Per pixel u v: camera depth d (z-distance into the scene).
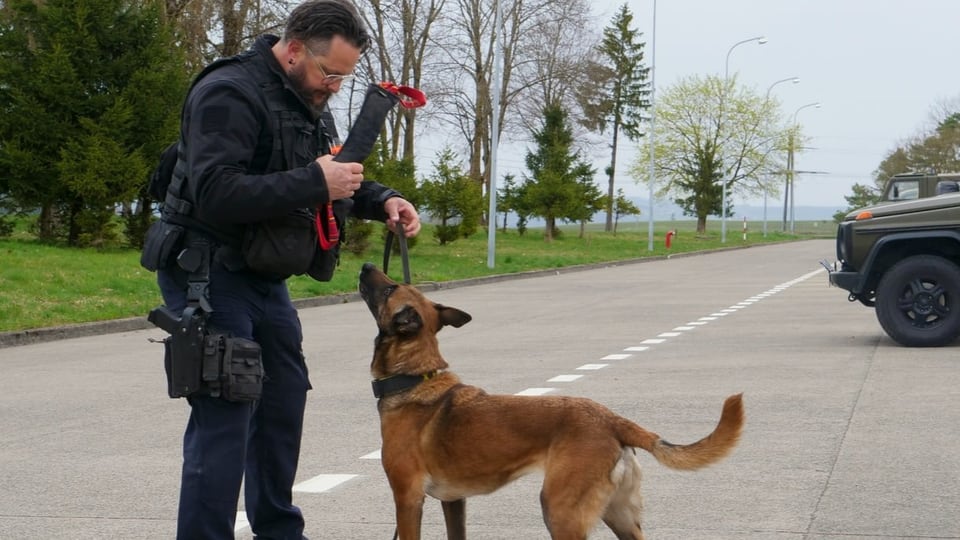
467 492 4.65
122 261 24.86
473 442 4.56
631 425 4.51
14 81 27.02
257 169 4.33
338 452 7.56
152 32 28.14
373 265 4.98
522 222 55.09
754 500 6.20
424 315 4.80
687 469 4.45
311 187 4.19
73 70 26.84
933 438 7.75
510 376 10.98
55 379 11.42
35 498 6.41
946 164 88.06
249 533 5.68
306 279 24.48
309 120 4.49
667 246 51.16
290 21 4.38
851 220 13.34
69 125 27.27
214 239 4.38
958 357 12.07
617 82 79.94
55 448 7.85
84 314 16.95
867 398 9.47
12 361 13.02
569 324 16.86
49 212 29.00
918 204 13.12
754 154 80.38
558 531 4.39
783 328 15.73
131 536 5.62
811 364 11.72
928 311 13.03
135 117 27.89
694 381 10.58
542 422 4.50
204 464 4.33
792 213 92.94
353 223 33.38
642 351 13.14
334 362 12.52
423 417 4.68
